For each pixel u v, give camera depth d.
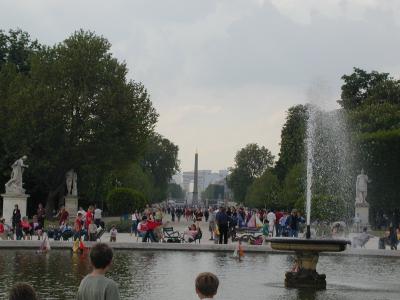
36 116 74.19
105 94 75.88
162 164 197.50
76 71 76.50
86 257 36.34
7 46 88.81
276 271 31.75
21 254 37.91
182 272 30.61
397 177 83.69
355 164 85.44
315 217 73.50
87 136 75.69
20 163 58.84
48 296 22.34
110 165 79.00
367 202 78.69
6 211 58.28
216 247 43.62
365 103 105.12
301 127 117.06
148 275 29.22
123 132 77.88
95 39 78.12
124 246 43.22
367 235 47.25
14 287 9.10
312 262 26.53
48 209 79.81
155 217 58.44
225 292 24.23
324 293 24.81
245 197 195.88
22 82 76.81
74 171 80.25
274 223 60.88
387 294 24.86
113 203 86.75
